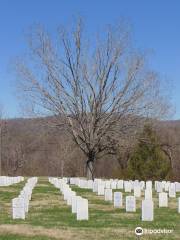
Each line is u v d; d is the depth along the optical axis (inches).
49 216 805.9
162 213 848.3
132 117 1571.1
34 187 1346.0
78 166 2659.9
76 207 794.8
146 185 1266.0
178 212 853.2
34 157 2839.6
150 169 1744.6
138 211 869.2
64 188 1060.5
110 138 1574.8
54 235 621.3
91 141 1565.0
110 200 1035.3
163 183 1278.3
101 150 1604.3
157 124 1843.0
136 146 1722.4
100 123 1569.9
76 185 1476.4
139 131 1605.6
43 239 598.5
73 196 877.2
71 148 2492.6
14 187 1331.2
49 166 2810.0
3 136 2778.1
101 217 792.3
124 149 1640.0
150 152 1752.0
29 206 943.0
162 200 936.9
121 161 1865.2
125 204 938.1
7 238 600.7
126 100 1566.2
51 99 1574.8
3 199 1061.8
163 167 1754.4
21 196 820.0
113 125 1566.2
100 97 1563.7
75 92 1567.4
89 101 1572.3
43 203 989.8
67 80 1574.8
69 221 745.6
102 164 2541.8
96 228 677.3
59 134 1632.6
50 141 2501.2
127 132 1576.0
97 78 1568.7
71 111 1576.0
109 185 1330.0
